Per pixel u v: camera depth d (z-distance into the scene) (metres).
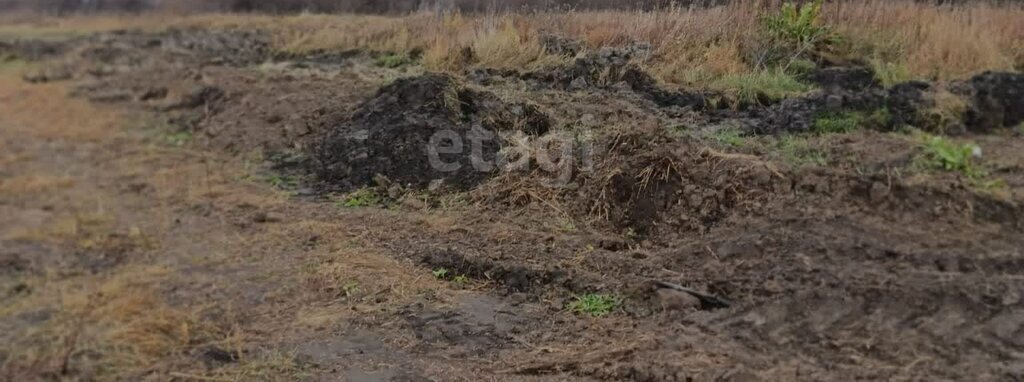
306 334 3.75
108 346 3.68
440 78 6.16
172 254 4.88
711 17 7.50
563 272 4.11
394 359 3.50
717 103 6.05
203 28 14.47
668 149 4.72
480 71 7.45
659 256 4.16
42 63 12.14
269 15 15.41
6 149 7.58
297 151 6.77
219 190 6.10
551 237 4.58
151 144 7.66
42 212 5.81
